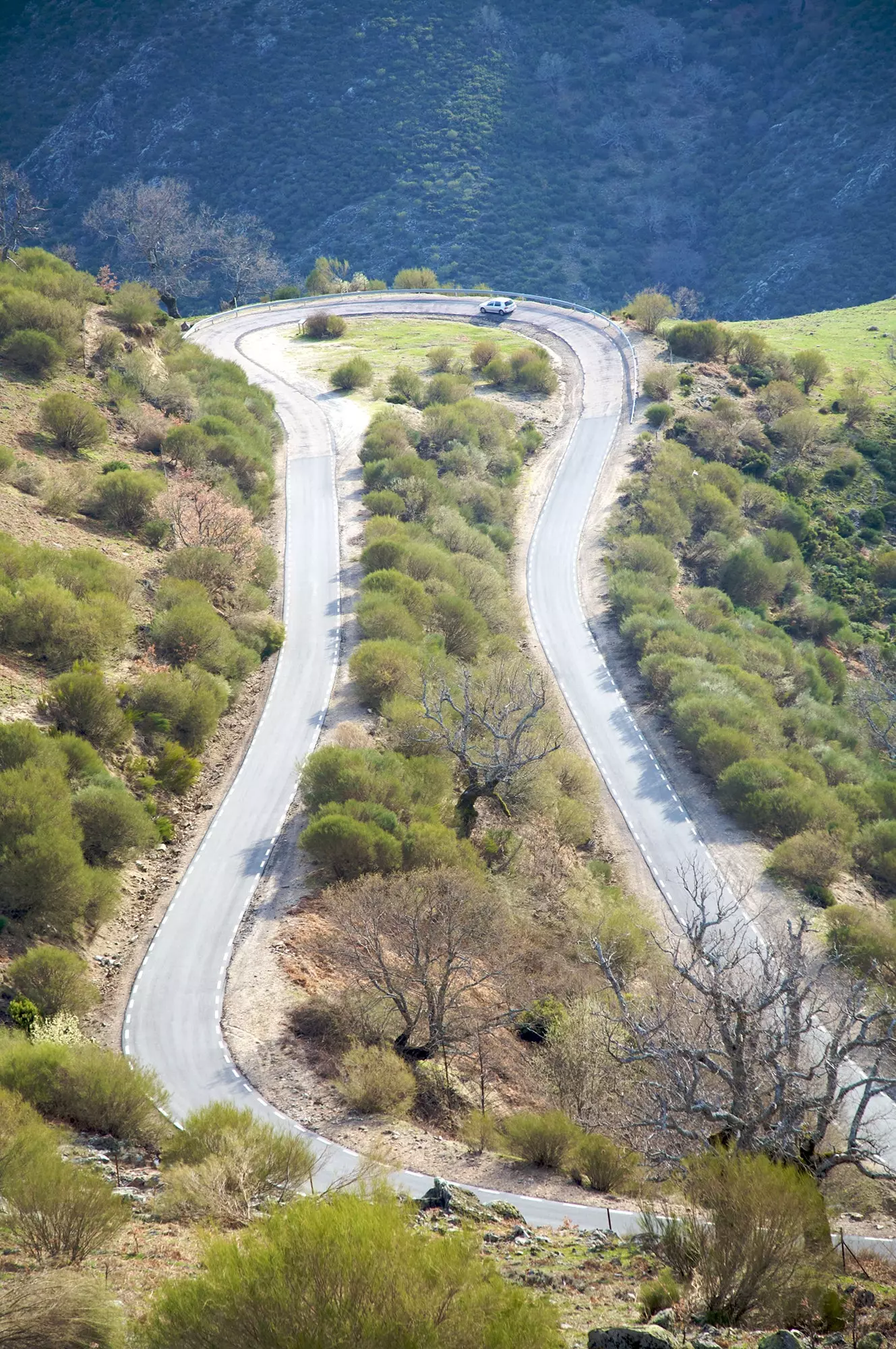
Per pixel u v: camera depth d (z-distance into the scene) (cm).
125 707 4825
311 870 4141
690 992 2873
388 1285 987
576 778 5441
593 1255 1706
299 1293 978
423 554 6975
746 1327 1338
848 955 3628
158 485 6600
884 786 5884
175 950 3634
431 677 5512
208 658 5438
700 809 5447
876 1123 3231
